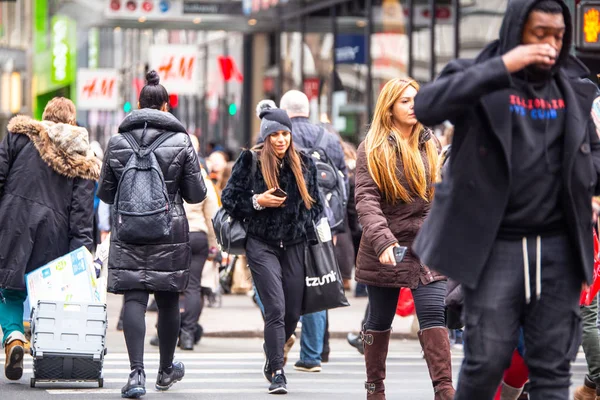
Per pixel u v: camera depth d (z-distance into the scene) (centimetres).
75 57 7888
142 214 1962
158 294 2042
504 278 1220
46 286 2136
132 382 1995
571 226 1220
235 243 2066
